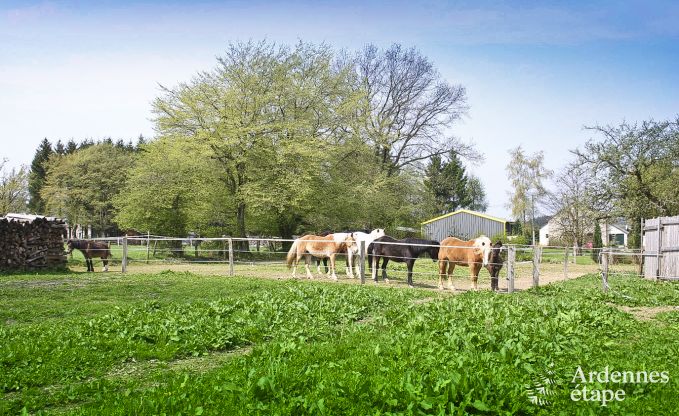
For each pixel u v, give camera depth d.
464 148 48.59
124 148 88.62
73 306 11.88
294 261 20.94
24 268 21.75
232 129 34.03
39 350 7.49
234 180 36.75
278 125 35.47
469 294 14.38
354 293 13.77
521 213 66.62
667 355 7.05
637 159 27.02
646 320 10.67
